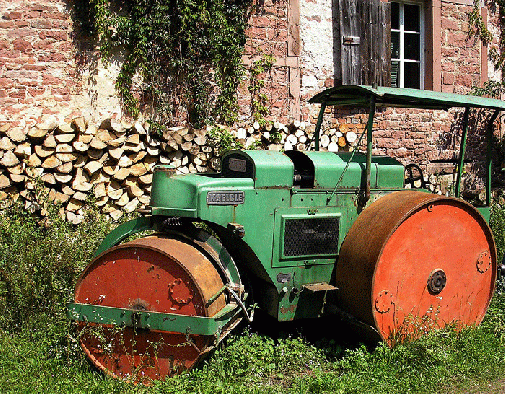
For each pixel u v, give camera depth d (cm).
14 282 517
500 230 761
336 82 924
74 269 540
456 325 512
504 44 1070
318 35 907
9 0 732
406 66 1007
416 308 495
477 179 1032
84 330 436
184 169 757
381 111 956
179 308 416
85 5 761
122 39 779
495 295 608
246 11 855
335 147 884
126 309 425
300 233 483
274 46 877
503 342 512
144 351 430
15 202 651
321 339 513
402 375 450
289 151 525
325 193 496
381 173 529
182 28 802
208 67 835
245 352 461
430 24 994
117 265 430
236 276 451
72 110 765
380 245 460
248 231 462
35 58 745
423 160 999
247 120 865
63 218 659
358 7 920
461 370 460
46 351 461
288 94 891
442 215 496
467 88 1035
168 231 461
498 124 1056
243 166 483
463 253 516
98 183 705
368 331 478
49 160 682
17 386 408
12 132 674
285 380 447
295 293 482
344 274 482
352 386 425
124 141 715
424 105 568
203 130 789
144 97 805
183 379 416
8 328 497
